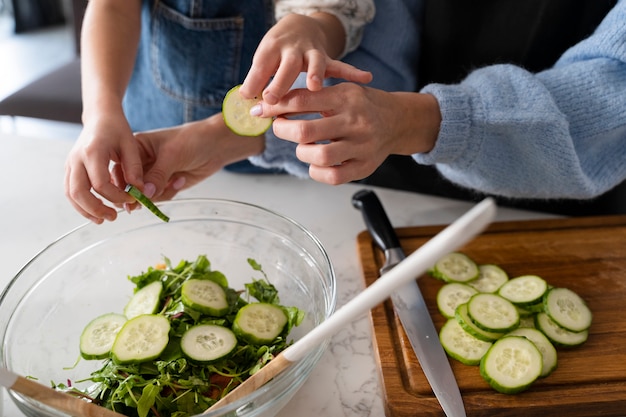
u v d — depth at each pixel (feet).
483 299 2.96
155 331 2.56
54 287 2.93
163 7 4.26
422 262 1.45
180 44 4.32
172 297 2.85
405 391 2.62
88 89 3.40
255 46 4.41
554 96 3.10
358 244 3.51
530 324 2.99
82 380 2.47
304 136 2.60
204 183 4.14
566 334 2.87
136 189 2.87
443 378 2.63
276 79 2.63
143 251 3.25
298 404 2.66
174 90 4.48
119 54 3.64
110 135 3.02
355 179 2.75
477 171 3.22
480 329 2.81
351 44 3.97
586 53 3.22
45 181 4.11
